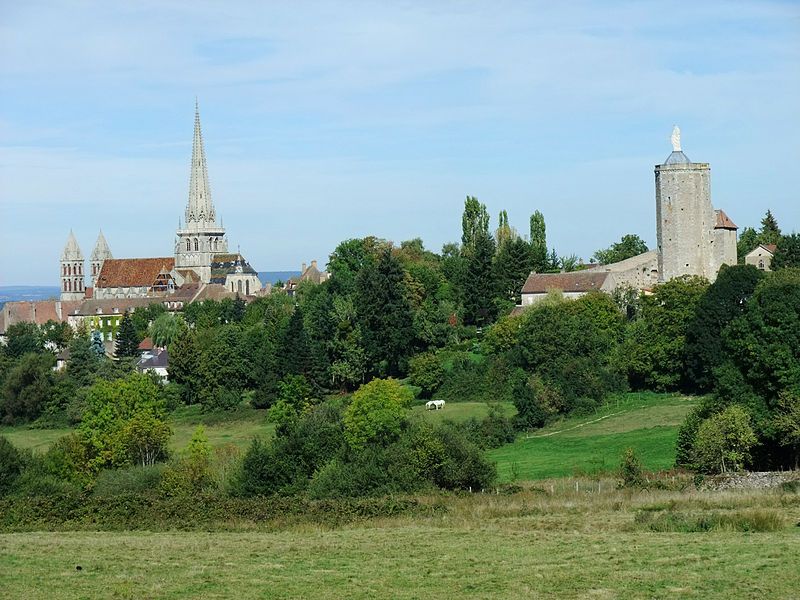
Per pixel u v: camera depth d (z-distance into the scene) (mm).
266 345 172750
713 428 82188
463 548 53125
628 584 44188
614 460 101312
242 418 158750
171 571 48625
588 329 149250
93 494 87938
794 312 90250
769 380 89125
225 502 71250
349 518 66000
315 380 163875
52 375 176875
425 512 67062
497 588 44219
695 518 58812
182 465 90625
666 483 75438
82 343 187375
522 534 57188
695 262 183625
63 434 158500
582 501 68312
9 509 71438
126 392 116188
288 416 133500
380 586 45031
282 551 53500
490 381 150125
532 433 125688
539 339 146875
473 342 174875
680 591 42781
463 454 79188
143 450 110625
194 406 170750
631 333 152375
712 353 133750
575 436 119562
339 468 82000
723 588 43062
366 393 107562
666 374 140375
